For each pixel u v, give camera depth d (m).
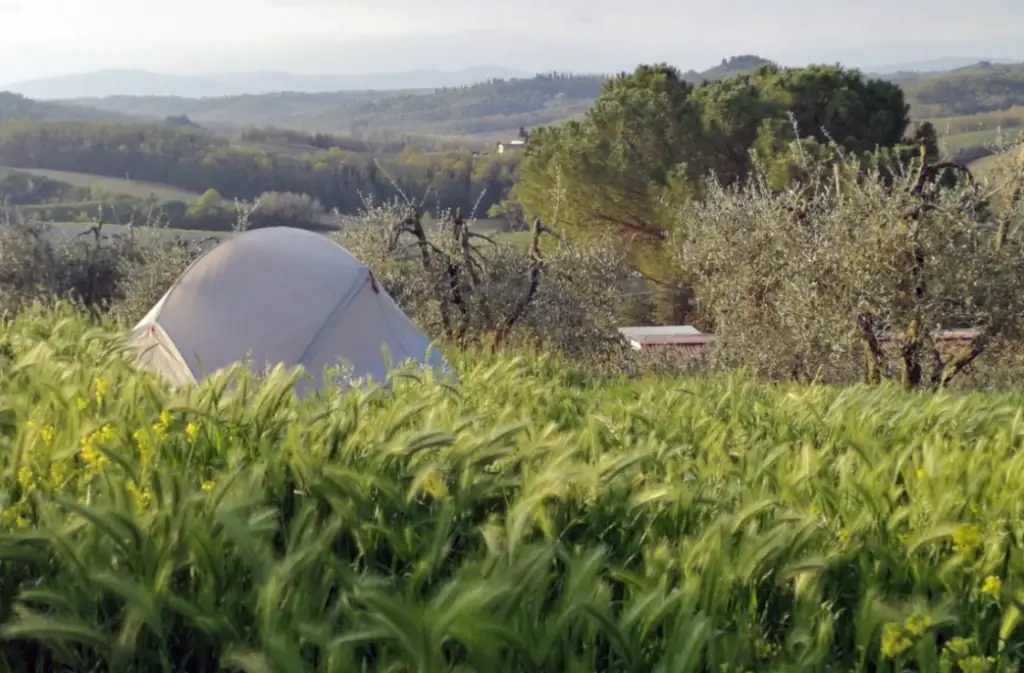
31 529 2.84
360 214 15.98
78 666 2.53
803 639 2.69
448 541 3.07
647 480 4.09
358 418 4.30
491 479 3.60
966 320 12.49
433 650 2.30
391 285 15.35
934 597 3.21
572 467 3.60
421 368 6.67
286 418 4.20
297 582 2.72
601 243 17.16
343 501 3.26
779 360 13.80
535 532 3.45
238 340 8.52
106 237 19.30
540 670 2.47
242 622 2.64
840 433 5.64
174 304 8.75
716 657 2.63
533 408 5.91
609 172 29.64
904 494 4.40
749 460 4.60
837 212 12.43
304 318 8.70
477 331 15.17
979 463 4.56
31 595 2.51
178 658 2.67
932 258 11.88
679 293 30.58
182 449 3.82
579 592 2.65
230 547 2.88
